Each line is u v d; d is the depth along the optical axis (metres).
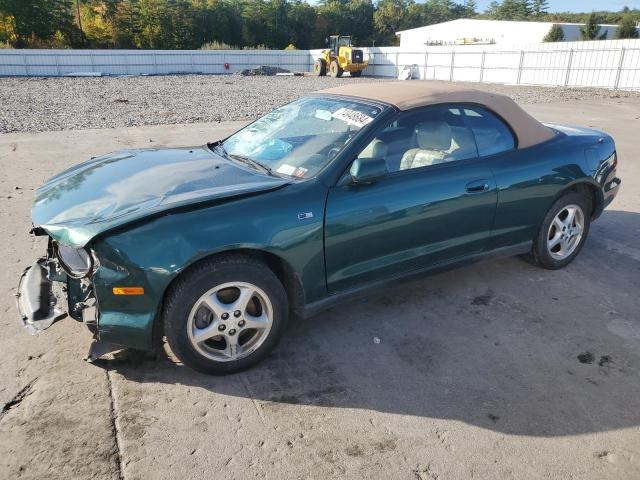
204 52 40.25
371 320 3.76
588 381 3.09
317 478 2.36
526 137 4.18
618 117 14.47
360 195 3.29
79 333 3.45
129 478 2.33
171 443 2.55
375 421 2.74
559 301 4.05
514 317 3.81
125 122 12.88
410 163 3.58
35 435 2.56
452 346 3.44
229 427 2.67
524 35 48.00
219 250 2.83
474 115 3.96
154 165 3.67
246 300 3.01
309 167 3.37
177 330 2.85
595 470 2.44
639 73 25.28
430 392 2.98
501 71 32.75
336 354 3.34
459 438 2.63
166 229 2.77
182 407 2.81
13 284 4.11
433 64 37.25
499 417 2.78
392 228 3.43
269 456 2.49
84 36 52.47
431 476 2.39
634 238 5.41
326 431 2.66
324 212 3.16
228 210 2.92
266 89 23.77
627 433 2.68
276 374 3.12
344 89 4.22
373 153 3.42
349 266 3.36
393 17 90.69
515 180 3.96
